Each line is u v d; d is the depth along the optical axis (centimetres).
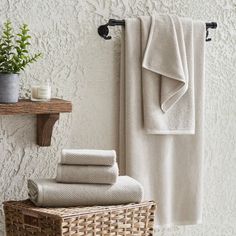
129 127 217
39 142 208
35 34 207
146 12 227
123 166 223
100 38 219
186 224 232
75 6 213
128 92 216
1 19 200
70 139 217
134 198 190
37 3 206
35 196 184
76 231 177
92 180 187
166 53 217
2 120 203
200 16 239
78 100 217
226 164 252
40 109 192
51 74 211
